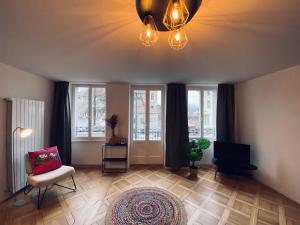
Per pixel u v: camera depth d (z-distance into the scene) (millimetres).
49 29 1435
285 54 1976
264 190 2822
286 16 1205
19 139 2521
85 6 1118
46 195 2596
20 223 1960
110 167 3807
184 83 3836
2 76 2408
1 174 2352
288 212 2211
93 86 4047
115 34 1509
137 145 4156
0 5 1104
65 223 1969
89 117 4023
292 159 2506
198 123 4133
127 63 2348
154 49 1825
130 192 2727
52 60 2256
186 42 1640
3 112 2395
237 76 3137
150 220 2045
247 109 3512
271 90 2885
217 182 3139
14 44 1741
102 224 1960
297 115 2420
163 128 4156
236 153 3316
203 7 1104
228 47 1768
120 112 3873
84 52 1945
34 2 1078
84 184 3014
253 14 1184
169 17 1097
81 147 3965
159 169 3844
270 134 2912
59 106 3660
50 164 2613
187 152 3535
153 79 3445
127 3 1086
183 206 2340
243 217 2104
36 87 3139
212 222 2006
